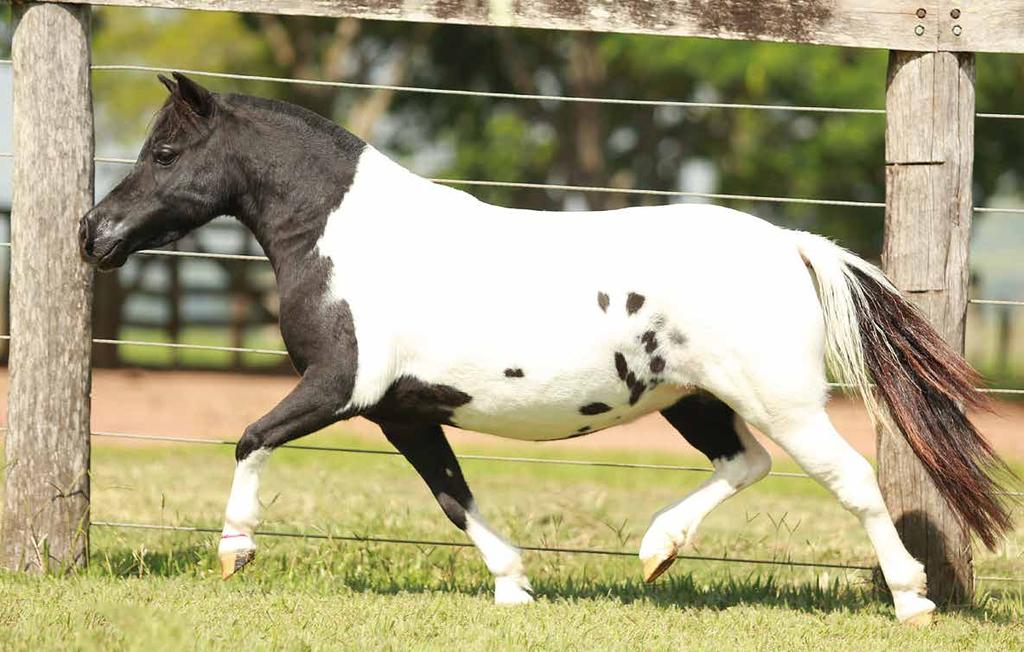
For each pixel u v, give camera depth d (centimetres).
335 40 4747
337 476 1828
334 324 941
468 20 1059
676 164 4731
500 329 928
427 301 937
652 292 920
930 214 1052
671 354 928
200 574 1086
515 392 937
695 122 4581
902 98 1057
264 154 977
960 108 1054
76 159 1066
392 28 4653
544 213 967
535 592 1049
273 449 946
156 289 3722
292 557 1148
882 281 950
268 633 845
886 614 996
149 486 1653
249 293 3791
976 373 966
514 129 4609
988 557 1255
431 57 4847
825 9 1049
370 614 912
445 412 962
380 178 977
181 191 988
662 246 927
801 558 1262
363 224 961
